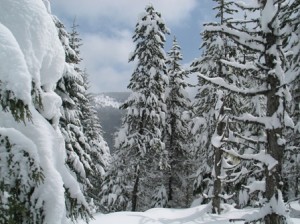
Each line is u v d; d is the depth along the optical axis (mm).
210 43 20797
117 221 13375
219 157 17531
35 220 3865
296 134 12289
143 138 22297
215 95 20375
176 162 29859
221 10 19859
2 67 3555
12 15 4160
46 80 4695
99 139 30172
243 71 9508
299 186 13609
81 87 14836
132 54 23312
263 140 8898
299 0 12219
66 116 11391
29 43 4188
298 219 12602
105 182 24281
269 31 8969
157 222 14172
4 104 3582
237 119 9125
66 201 4648
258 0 9352
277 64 8789
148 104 22297
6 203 3703
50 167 4047
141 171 23047
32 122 3877
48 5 6762
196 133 22375
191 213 16453
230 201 22438
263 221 8469
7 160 3795
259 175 10047
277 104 8773
